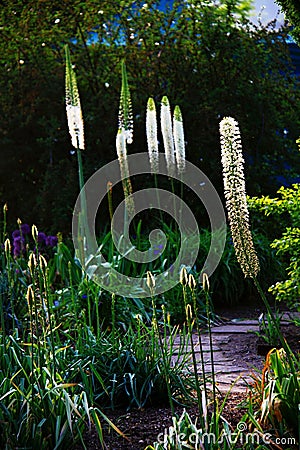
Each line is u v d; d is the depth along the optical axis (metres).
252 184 10.18
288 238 4.96
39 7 11.24
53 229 10.20
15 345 3.82
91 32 11.55
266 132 10.48
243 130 10.25
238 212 3.03
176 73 10.46
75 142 6.57
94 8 11.14
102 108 10.27
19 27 11.34
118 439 3.51
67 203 10.16
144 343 4.54
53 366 3.49
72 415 3.32
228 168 3.04
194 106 10.23
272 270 8.34
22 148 10.91
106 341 4.60
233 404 3.97
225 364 5.29
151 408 4.03
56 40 11.34
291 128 10.76
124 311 6.20
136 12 11.23
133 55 10.80
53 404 3.29
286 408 3.21
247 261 3.05
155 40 10.90
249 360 5.41
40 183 11.12
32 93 10.86
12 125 10.91
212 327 6.89
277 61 10.88
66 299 5.98
